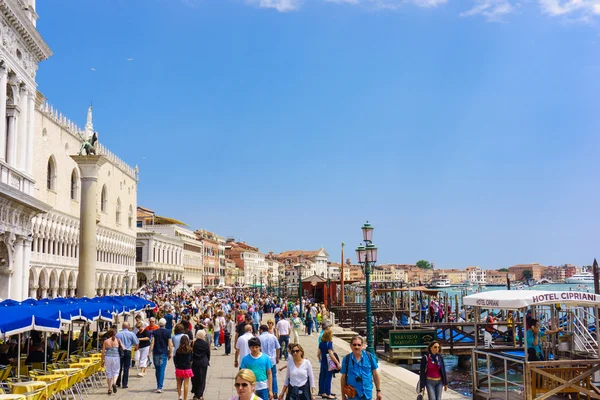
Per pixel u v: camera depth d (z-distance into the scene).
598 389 17.06
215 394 21.05
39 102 64.88
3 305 22.03
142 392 21.16
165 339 21.38
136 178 111.38
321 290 93.94
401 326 37.47
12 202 40.34
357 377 13.30
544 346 22.59
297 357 14.58
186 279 148.62
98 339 28.67
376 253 24.12
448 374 36.59
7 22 41.09
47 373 20.61
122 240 102.25
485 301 18.84
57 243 72.25
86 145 46.50
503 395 18.52
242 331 22.16
